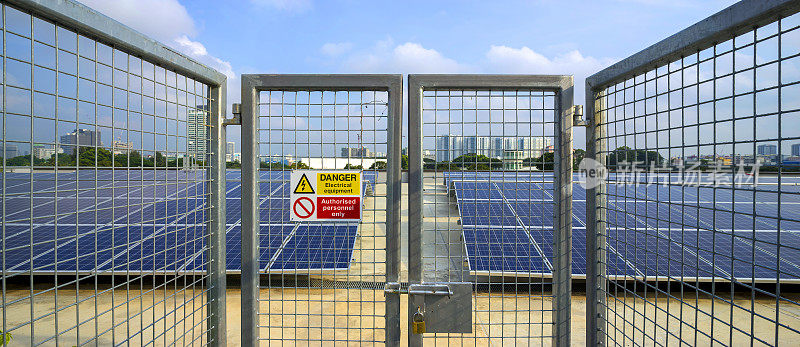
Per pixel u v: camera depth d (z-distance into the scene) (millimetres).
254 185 2650
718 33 1704
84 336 5129
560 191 2576
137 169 2021
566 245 2592
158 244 6867
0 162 1492
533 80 2547
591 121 2564
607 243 2553
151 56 2061
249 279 2664
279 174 4883
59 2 1627
